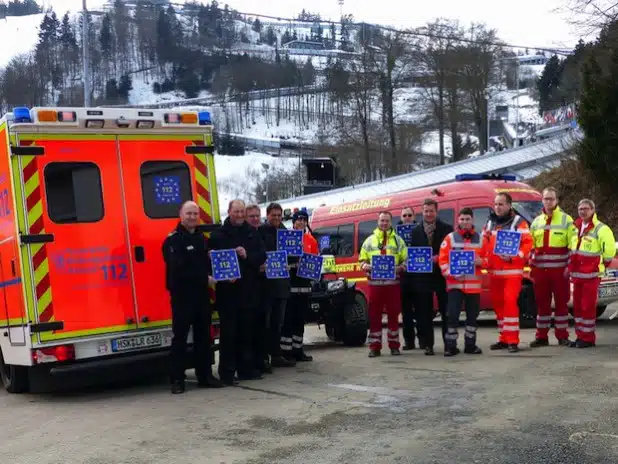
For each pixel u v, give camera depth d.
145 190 8.18
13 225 7.57
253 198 80.00
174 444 5.54
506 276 9.34
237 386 8.02
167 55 113.44
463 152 58.09
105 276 7.84
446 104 54.94
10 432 6.46
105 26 105.88
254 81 101.88
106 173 7.96
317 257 9.48
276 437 5.57
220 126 104.50
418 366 8.59
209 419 6.32
